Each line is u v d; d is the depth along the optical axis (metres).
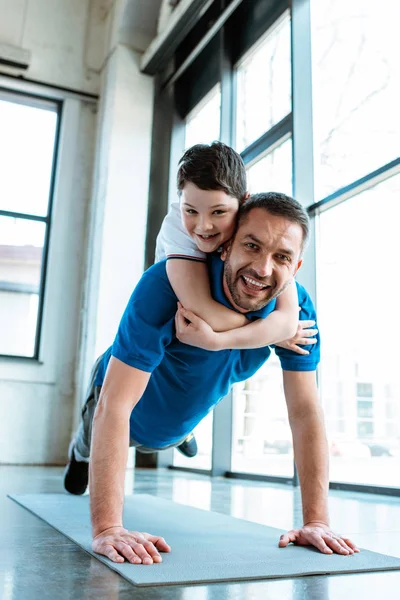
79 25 5.48
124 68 5.01
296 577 1.01
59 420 4.80
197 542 1.32
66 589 0.90
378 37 3.30
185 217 1.32
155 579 0.95
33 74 5.19
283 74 3.78
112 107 4.93
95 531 1.18
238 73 4.33
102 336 4.53
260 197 1.24
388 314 3.35
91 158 5.33
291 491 2.74
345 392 4.25
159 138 5.04
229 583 0.96
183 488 2.82
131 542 1.13
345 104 3.43
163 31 4.64
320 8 3.54
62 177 5.20
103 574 1.00
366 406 4.30
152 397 1.60
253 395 4.30
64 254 5.09
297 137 3.27
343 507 2.16
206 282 1.36
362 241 3.27
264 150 3.73
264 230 1.21
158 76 5.12
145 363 1.28
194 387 1.54
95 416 1.27
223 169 1.25
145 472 4.04
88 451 2.06
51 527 1.51
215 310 1.33
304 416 1.44
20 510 1.84
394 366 3.70
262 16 3.98
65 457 4.75
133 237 4.76
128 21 5.03
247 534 1.45
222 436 3.81
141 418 1.70
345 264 3.29
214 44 4.54
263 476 3.38
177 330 1.32
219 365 1.49
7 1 5.26
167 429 1.74
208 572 1.01
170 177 4.91
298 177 3.22
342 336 3.44
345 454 4.29
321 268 3.23
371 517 1.88
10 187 5.10
